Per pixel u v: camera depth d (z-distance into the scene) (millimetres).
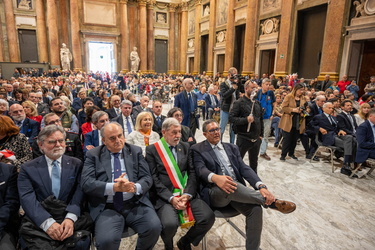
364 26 7816
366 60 8539
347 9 8406
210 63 18438
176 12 23812
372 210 2994
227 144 2541
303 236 2518
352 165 4621
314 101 5574
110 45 22922
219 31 17547
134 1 22391
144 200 2150
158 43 23891
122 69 22500
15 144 2510
